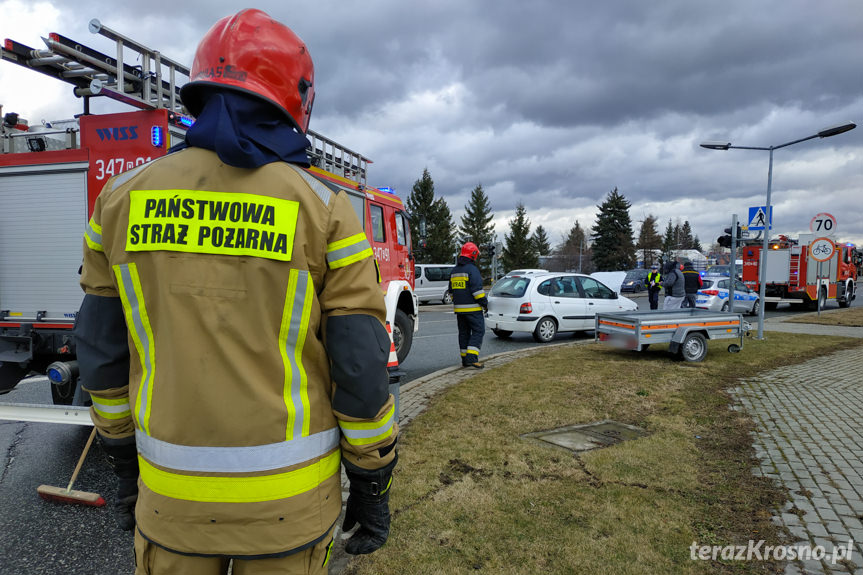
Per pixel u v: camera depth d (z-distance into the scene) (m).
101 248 1.46
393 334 7.56
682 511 3.43
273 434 1.31
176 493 1.30
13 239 4.96
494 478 3.92
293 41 1.48
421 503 3.51
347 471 1.49
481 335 8.32
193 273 1.30
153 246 1.32
